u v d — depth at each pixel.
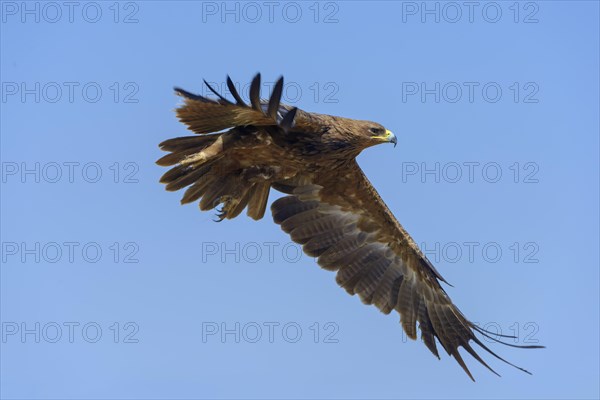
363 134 18.73
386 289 21.02
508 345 19.48
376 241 21.12
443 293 20.70
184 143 18.30
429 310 20.78
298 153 18.52
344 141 18.61
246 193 19.86
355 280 20.98
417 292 20.94
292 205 20.70
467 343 20.30
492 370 19.88
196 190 19.06
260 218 20.08
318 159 18.80
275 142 18.23
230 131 18.14
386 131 18.95
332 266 20.97
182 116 17.33
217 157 18.14
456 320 20.47
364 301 20.91
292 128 17.94
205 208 19.17
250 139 18.14
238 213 19.64
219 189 19.16
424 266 20.75
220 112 17.00
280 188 20.48
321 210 20.84
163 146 18.30
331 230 20.97
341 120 18.70
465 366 20.20
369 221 20.92
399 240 20.84
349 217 20.94
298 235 20.86
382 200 20.52
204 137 18.28
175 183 18.84
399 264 21.09
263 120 17.16
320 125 18.16
